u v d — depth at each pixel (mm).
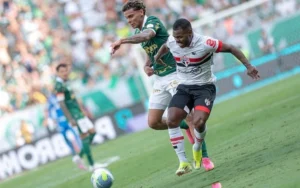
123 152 41781
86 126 37000
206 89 23625
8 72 59406
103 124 53750
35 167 51188
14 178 48062
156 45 24625
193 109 25172
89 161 37438
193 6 68250
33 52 61281
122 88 54750
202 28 59312
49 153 51500
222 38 59250
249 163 24031
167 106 26000
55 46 62281
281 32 59062
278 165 21859
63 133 39188
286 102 40906
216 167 25391
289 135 27828
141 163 34188
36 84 60062
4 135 50875
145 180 28453
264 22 59156
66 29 63281
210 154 29859
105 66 62406
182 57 23219
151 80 55469
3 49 60125
